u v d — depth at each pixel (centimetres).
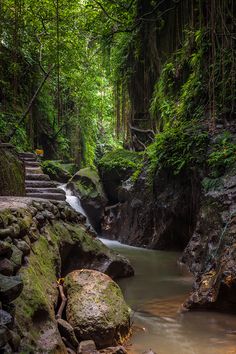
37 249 457
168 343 406
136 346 398
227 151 784
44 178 1054
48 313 348
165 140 998
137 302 559
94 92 1970
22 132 1348
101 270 668
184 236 988
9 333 258
